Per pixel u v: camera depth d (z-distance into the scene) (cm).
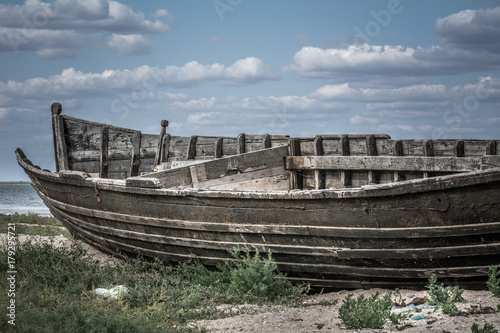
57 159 1292
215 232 790
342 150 1002
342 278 729
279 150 1056
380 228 665
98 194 955
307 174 1052
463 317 543
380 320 545
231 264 796
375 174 953
